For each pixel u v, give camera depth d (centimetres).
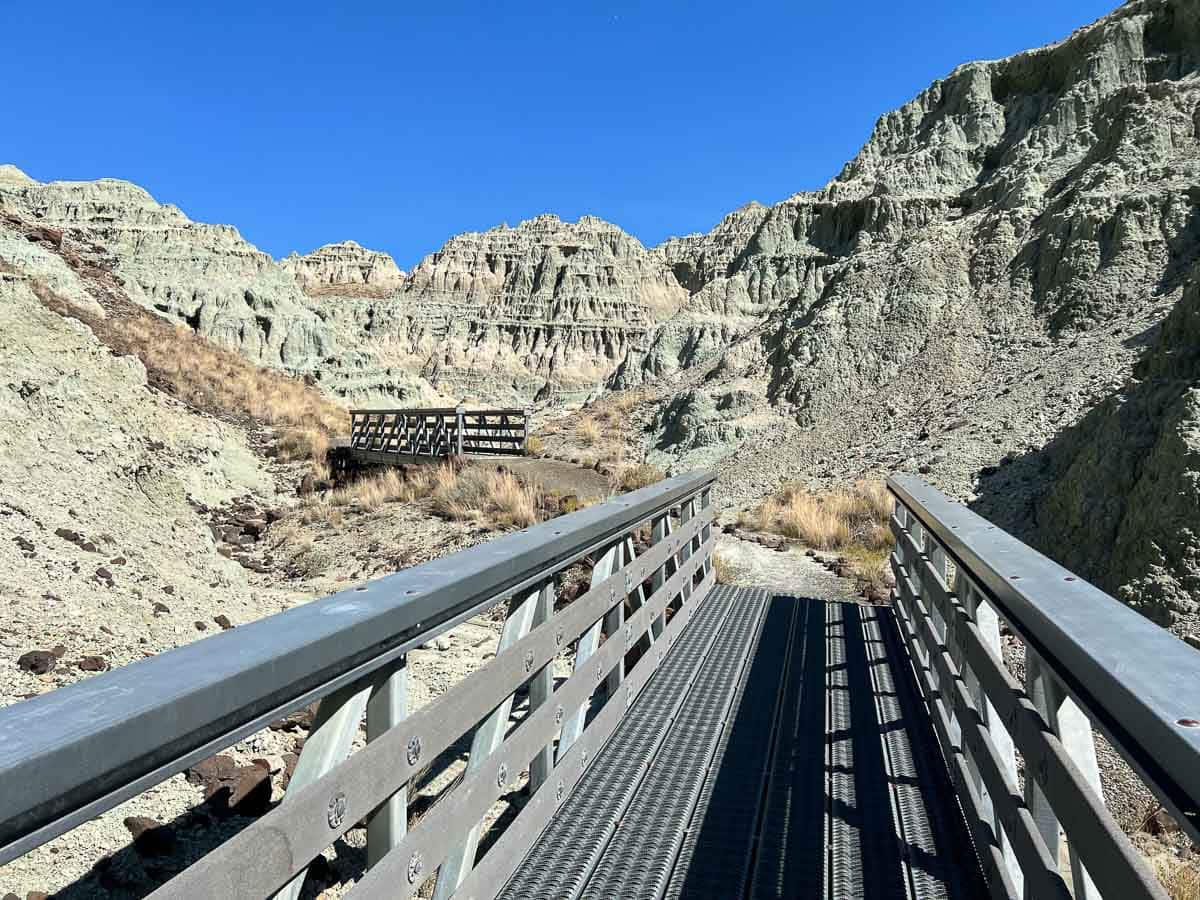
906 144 5638
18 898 310
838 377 2777
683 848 313
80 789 111
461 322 16612
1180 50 3494
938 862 301
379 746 186
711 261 15838
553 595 322
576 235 18612
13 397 1013
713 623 652
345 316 16875
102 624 610
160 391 1767
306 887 338
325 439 2108
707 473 707
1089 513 1145
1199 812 111
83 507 906
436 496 1395
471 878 244
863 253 3444
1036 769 197
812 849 311
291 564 1148
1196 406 995
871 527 1404
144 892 329
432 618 213
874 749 409
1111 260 2409
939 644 403
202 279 5109
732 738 421
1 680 480
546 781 314
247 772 417
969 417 2042
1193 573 918
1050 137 3447
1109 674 140
